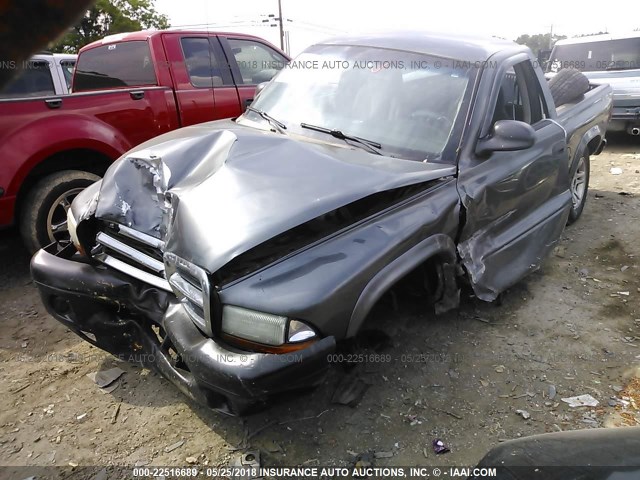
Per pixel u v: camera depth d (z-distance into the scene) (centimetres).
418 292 294
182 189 242
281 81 386
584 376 302
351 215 241
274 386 202
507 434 256
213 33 570
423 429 258
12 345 340
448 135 307
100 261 279
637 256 466
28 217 409
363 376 289
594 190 675
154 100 492
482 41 378
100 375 305
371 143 309
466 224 296
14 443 254
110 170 284
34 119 402
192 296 220
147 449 249
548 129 396
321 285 213
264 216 216
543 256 392
